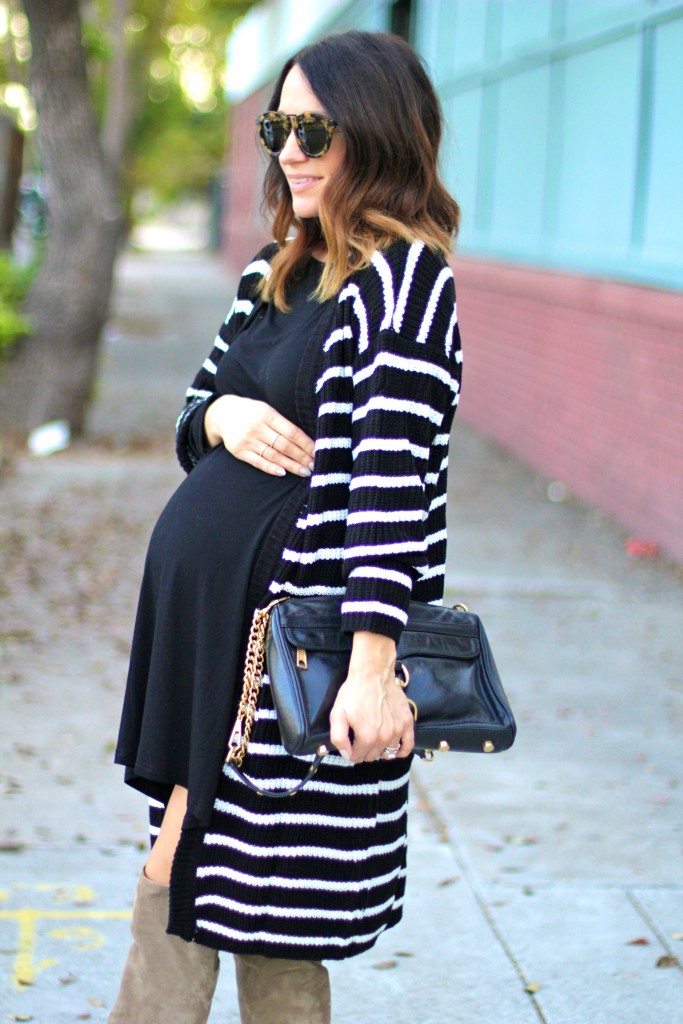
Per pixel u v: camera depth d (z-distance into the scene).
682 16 7.03
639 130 7.66
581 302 8.52
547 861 3.65
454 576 6.72
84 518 7.56
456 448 10.30
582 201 8.75
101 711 4.69
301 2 21.25
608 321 8.04
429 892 3.45
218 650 1.99
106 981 2.96
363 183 1.98
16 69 10.28
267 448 2.00
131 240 42.56
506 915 3.33
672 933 3.26
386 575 1.82
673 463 7.09
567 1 9.09
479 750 1.95
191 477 2.12
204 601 2.01
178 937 2.11
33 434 9.75
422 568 1.88
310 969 2.10
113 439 10.01
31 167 17.06
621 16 7.96
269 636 1.91
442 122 2.09
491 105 11.09
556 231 9.35
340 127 1.98
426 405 1.89
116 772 4.16
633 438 7.67
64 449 9.48
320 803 1.97
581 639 5.82
